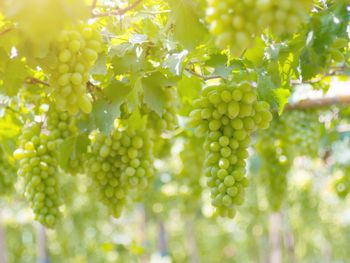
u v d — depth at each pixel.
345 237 17.06
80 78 2.42
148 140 3.24
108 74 3.10
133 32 3.14
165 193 8.09
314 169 7.79
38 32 1.90
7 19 2.33
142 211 11.02
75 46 2.38
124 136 3.14
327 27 2.75
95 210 11.16
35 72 3.35
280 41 2.93
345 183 6.13
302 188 9.84
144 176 3.23
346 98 4.83
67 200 7.88
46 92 3.28
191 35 2.66
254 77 2.96
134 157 3.16
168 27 2.86
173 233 17.78
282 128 4.90
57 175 3.34
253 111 2.68
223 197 2.65
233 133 2.68
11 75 2.78
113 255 12.01
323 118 5.56
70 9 1.88
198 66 3.25
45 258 11.66
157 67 2.98
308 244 18.41
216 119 2.69
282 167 4.98
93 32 2.52
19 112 3.72
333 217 14.82
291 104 4.88
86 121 3.22
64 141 3.20
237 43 1.90
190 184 5.52
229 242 19.03
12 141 3.98
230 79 2.78
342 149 6.10
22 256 14.60
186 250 18.16
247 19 1.90
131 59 2.94
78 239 12.70
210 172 2.72
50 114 3.35
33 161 3.25
